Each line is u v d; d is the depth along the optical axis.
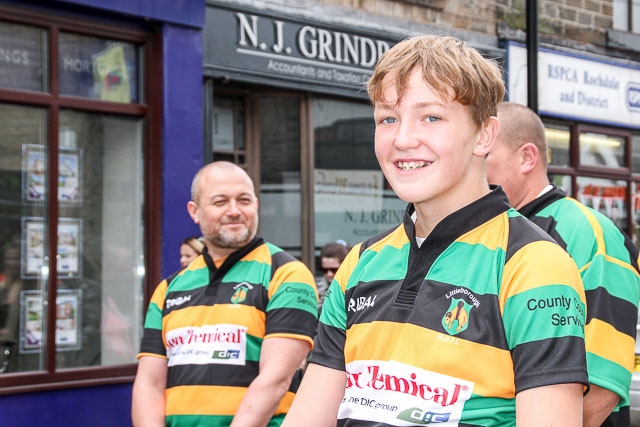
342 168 8.02
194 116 6.90
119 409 6.49
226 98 7.46
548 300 1.61
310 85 7.66
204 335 3.37
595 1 10.58
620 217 11.02
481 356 1.63
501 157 2.76
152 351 3.48
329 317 1.94
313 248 7.77
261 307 3.37
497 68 1.84
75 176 6.43
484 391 1.61
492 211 1.74
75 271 6.40
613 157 10.95
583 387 1.62
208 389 3.32
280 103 7.71
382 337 1.73
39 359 6.21
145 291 6.69
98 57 6.56
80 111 6.46
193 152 6.87
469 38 9.05
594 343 2.24
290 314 3.32
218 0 7.08
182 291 3.48
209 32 7.04
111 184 6.62
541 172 2.79
